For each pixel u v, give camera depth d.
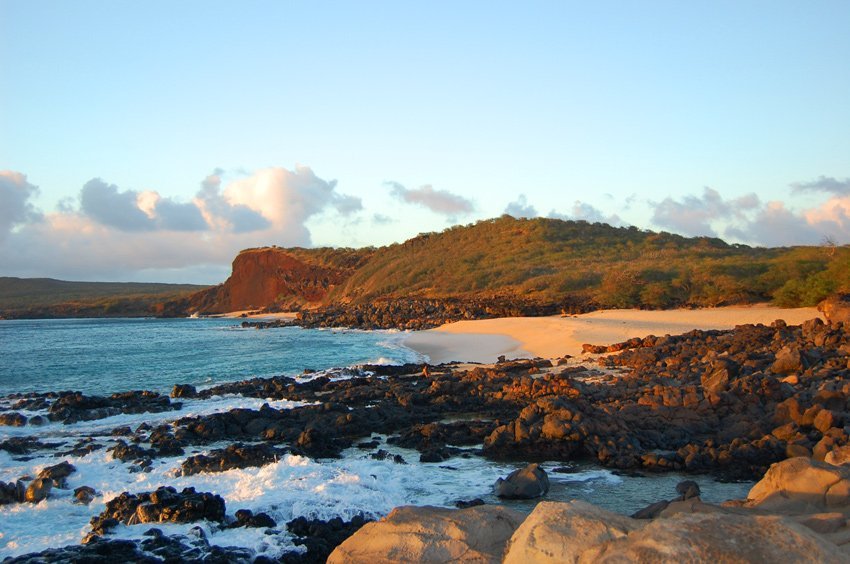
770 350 31.83
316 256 160.12
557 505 6.69
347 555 7.92
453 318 79.94
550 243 124.88
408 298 106.31
